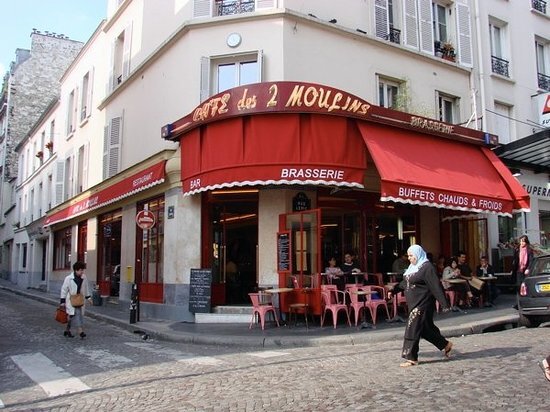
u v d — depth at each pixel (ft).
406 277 23.43
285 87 35.86
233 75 44.86
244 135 36.83
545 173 58.59
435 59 52.26
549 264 33.06
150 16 54.70
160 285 46.37
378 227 46.83
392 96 50.26
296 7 44.19
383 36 49.26
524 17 63.10
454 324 34.32
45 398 20.40
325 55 44.70
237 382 21.20
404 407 16.34
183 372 23.77
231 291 44.01
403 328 34.09
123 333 40.06
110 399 19.63
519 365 21.74
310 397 18.24
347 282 41.19
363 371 22.00
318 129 36.11
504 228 56.18
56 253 86.99
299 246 38.73
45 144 97.19
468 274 44.65
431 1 54.39
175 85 46.73
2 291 99.09
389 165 36.27
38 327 43.19
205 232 43.19
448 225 51.26
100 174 64.59
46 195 93.56
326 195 43.47
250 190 41.98
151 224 42.63
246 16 43.21
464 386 18.57
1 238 140.67
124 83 57.52
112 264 60.85
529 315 33.17
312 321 38.45
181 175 42.06
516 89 60.08
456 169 41.60
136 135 54.65
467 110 55.06
